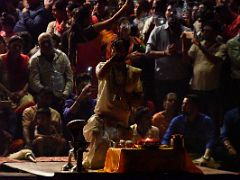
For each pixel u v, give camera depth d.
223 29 15.24
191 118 13.61
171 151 10.11
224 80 14.53
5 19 15.84
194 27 15.07
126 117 11.25
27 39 15.27
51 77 14.28
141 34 15.12
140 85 11.25
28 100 14.21
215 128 14.20
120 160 9.95
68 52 14.38
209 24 14.36
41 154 13.73
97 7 15.28
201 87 14.42
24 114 13.94
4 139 13.96
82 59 14.30
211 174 10.24
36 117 13.88
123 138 11.20
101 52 14.33
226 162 13.75
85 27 14.16
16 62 14.34
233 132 14.01
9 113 14.11
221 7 15.32
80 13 14.15
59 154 13.79
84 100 13.91
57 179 9.80
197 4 15.52
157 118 14.08
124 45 11.05
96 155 10.98
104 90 11.16
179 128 13.64
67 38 14.60
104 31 14.36
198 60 14.41
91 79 14.10
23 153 12.76
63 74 14.36
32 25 15.99
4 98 14.27
